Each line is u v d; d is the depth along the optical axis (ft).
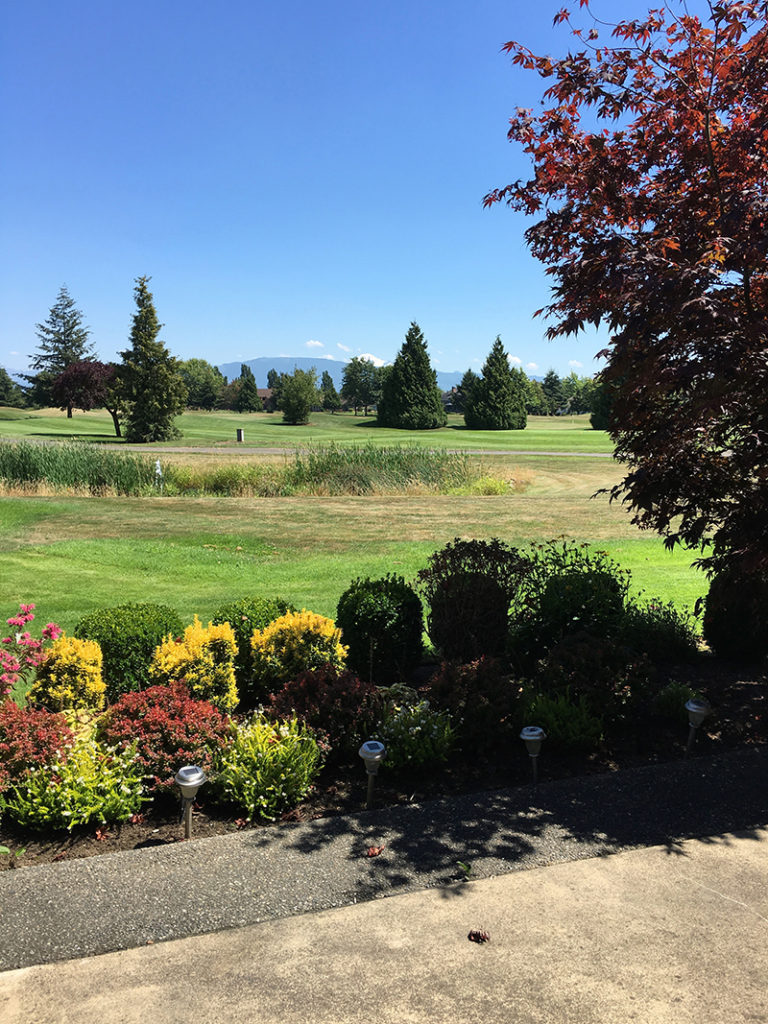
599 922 10.01
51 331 278.26
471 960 9.24
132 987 8.78
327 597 29.66
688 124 15.78
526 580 22.07
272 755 13.35
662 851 11.79
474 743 15.65
